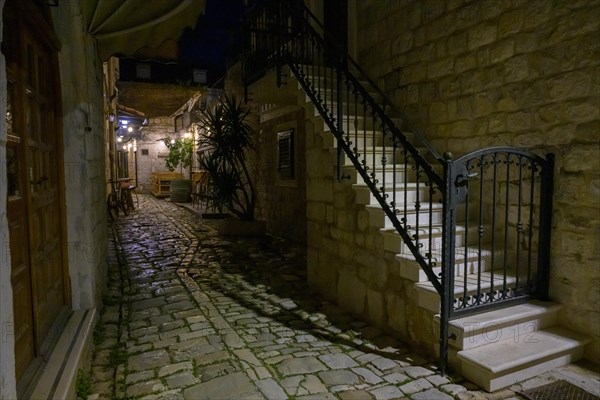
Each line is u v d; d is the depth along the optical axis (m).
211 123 7.32
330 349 2.86
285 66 4.91
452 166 2.50
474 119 3.54
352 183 3.57
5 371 1.26
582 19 2.68
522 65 3.09
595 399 2.21
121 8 3.02
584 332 2.71
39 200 2.26
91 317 2.80
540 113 2.96
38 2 2.40
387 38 4.65
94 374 2.46
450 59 3.78
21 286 1.88
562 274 2.83
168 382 2.36
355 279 3.59
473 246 3.31
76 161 2.91
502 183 3.31
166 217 9.73
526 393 2.27
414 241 3.02
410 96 4.30
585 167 2.67
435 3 3.93
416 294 2.87
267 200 7.93
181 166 16.72
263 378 2.42
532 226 3.05
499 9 3.27
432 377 2.46
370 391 2.29
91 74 3.17
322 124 3.96
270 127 7.68
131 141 16.70
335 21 5.76
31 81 2.26
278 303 3.87
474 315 2.64
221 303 3.83
